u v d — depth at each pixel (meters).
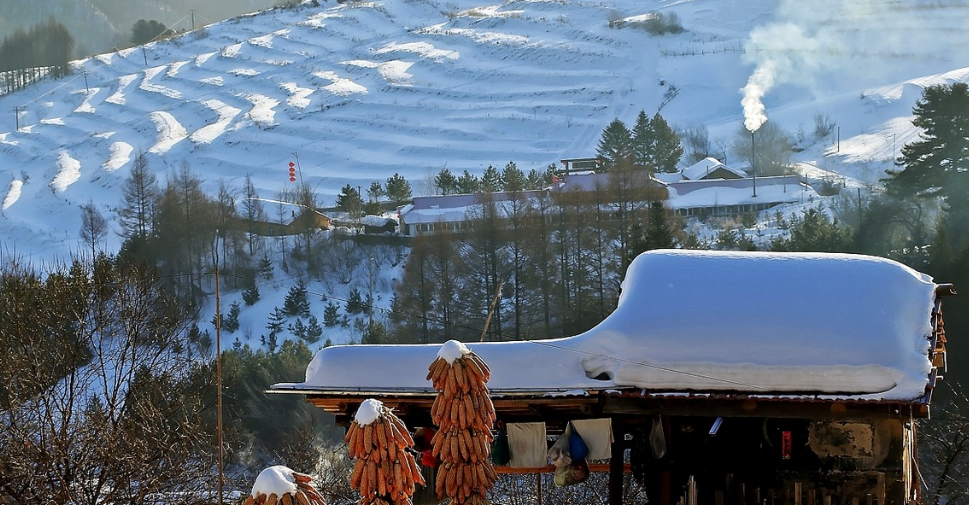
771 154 129.25
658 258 16.28
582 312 53.72
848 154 127.31
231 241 83.19
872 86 170.12
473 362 8.68
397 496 7.58
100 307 24.31
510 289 55.66
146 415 22.64
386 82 196.25
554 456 15.31
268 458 34.16
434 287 55.59
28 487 20.38
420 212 89.69
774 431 15.12
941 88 61.91
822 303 15.34
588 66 198.62
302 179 144.50
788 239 62.81
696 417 15.38
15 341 23.88
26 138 185.12
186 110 195.00
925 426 27.94
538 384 15.06
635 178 76.38
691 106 173.62
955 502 24.78
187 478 22.11
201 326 67.75
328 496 23.66
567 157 158.38
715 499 15.11
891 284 15.62
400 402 15.70
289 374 44.50
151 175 122.25
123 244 81.31
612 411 14.98
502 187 101.69
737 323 15.17
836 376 14.57
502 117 175.88
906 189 59.72
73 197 139.62
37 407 21.30
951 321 38.66
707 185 96.19
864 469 14.80
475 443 8.57
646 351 15.05
